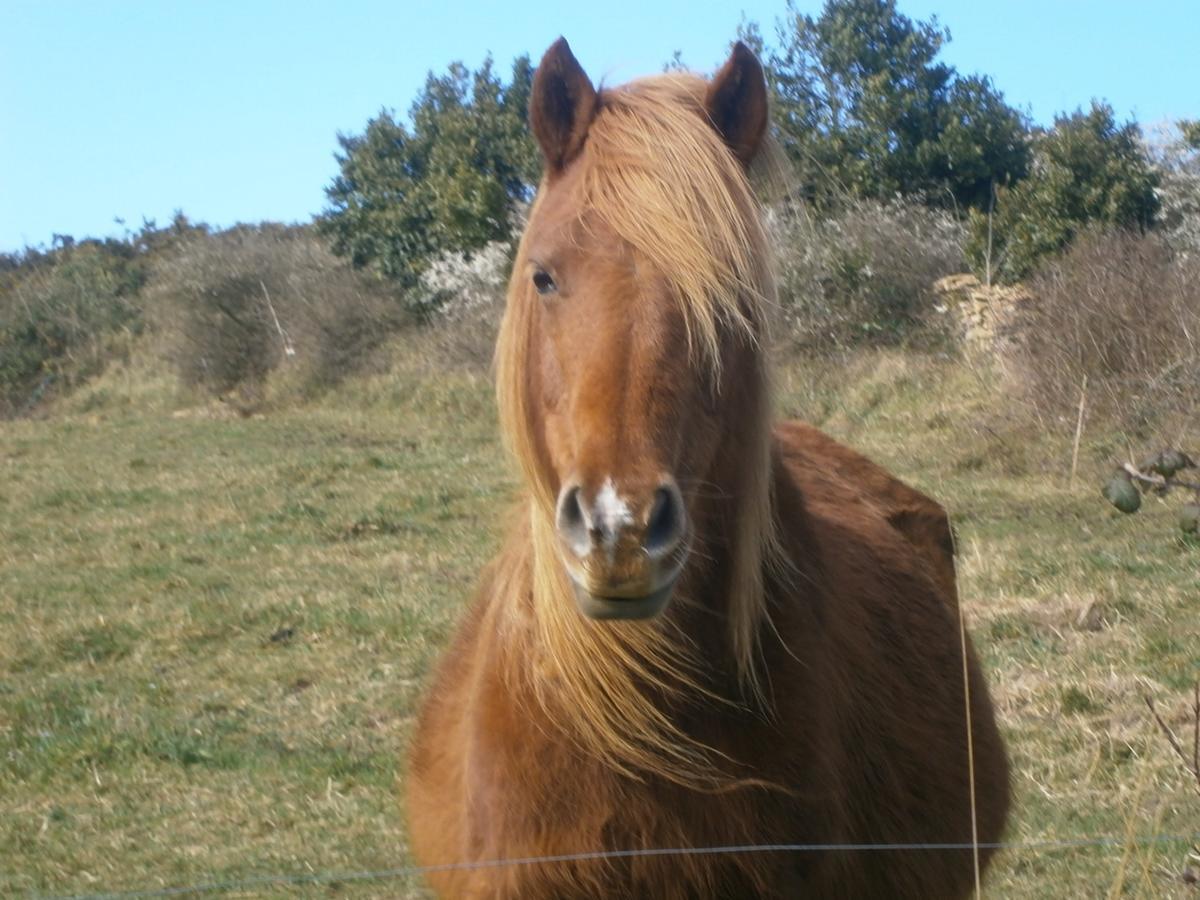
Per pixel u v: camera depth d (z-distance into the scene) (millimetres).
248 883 4250
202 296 23094
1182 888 3637
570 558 2025
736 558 2332
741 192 2336
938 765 2955
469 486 12469
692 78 2625
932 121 20234
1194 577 7832
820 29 20703
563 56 2430
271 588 8859
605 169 2268
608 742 2277
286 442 16766
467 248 21656
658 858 2297
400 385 19625
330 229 23891
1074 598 7262
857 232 16344
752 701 2350
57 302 28766
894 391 14141
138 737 6184
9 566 9992
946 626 3402
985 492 10766
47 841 5129
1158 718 3279
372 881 4711
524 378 2373
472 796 2449
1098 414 11594
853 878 2602
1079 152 17766
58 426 21188
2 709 6672
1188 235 17781
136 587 9078
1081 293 12125
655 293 2143
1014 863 4395
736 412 2328
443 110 23719
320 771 5750
